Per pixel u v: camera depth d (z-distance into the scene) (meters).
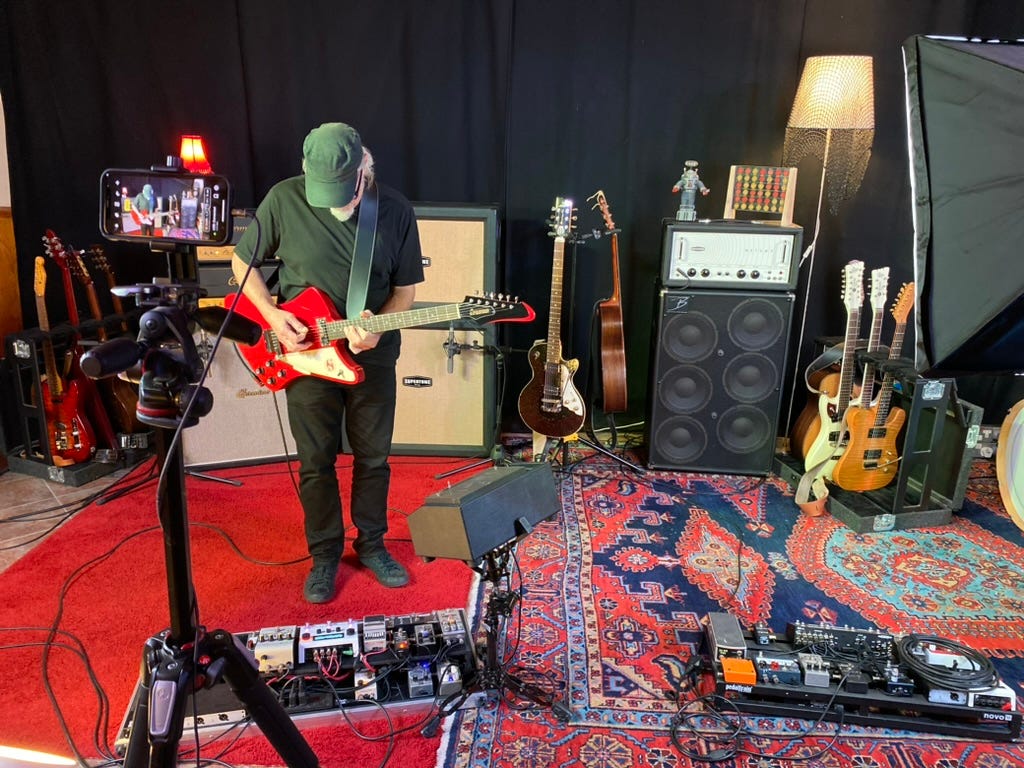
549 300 3.65
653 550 2.70
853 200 3.48
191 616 1.31
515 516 1.75
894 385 3.02
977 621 2.32
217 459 3.30
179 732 1.22
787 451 3.59
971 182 0.99
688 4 3.27
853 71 2.91
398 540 2.73
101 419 3.29
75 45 3.27
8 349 3.14
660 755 1.78
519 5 3.28
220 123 3.40
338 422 2.29
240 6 3.25
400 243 2.17
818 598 2.43
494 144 3.46
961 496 2.98
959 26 3.24
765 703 1.91
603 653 2.13
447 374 3.37
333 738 1.82
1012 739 1.83
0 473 3.28
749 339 3.17
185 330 1.21
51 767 1.59
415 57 3.34
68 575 2.47
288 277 2.18
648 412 3.38
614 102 3.40
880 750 1.81
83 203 3.46
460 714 1.89
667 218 3.35
